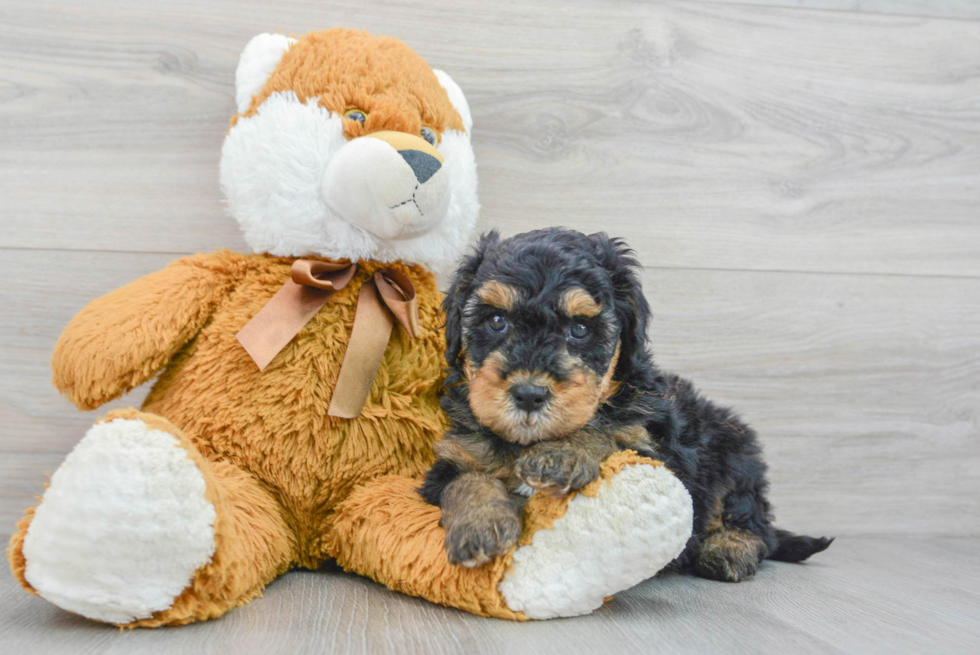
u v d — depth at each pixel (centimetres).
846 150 256
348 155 163
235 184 176
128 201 222
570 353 143
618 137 245
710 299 248
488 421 140
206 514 126
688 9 248
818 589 177
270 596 152
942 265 259
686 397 193
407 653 121
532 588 139
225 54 226
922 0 260
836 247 254
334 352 170
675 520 138
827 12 255
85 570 120
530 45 240
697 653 126
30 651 118
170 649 119
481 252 163
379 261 179
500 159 239
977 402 259
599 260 156
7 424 215
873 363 254
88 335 162
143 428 123
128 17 222
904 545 242
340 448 167
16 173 217
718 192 249
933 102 260
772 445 250
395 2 233
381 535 154
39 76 218
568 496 139
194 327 171
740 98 251
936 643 136
